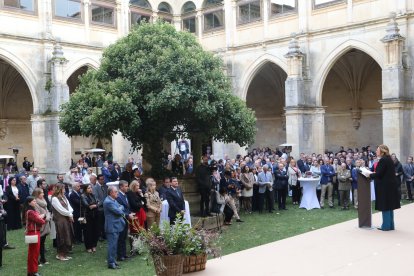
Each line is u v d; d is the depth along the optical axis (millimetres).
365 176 11859
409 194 21484
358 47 27781
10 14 28141
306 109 29078
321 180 20703
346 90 36125
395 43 24547
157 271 8188
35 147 29016
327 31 29047
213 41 35469
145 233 8398
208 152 34000
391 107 24750
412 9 25531
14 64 28250
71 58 30922
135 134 16625
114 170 21359
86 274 11430
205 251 8609
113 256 11977
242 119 17203
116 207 12031
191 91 15414
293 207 21156
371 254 9320
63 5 30578
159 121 16234
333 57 28906
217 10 35125
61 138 28016
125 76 16250
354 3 27969
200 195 17406
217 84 16656
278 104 40562
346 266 8570
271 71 39094
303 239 10891
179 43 16703
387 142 24906
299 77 28812
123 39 17453
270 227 16578
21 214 18859
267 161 23562
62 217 12992
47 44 29312
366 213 11867
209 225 15984
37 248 11297
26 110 36250
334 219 17641
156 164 17500
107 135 15961
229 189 18188
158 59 15664
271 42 31797
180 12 37219
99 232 15344
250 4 33219
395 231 11453
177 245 8281
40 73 29250
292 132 28750
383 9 26719
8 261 13109
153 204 13531
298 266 8719
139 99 15781
